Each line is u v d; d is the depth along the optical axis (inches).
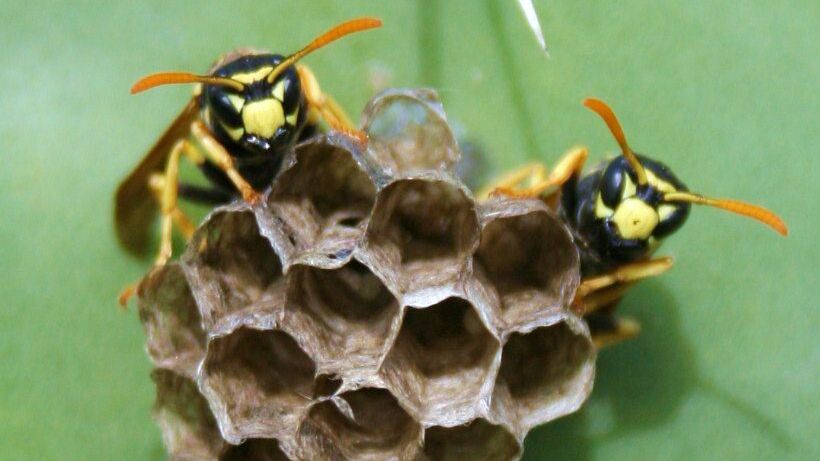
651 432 5.1
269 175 5.0
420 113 4.9
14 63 5.1
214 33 5.1
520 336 4.9
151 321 4.9
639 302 5.1
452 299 4.9
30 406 5.1
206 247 4.8
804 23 5.1
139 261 5.1
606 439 5.1
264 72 4.8
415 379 4.8
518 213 4.8
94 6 5.1
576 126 5.1
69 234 5.1
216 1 5.1
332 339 4.9
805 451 5.0
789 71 5.1
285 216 4.8
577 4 5.1
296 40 5.1
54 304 5.1
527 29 5.1
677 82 5.1
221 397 4.8
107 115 5.1
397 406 4.9
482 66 5.1
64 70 5.1
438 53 5.1
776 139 5.1
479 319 4.8
